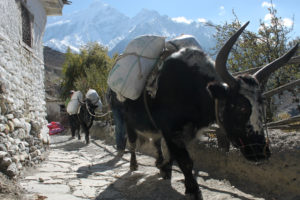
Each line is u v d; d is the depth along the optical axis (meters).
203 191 3.99
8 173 4.30
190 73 3.54
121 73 4.25
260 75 3.22
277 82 6.18
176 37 4.27
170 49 4.05
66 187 4.41
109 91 6.46
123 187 4.41
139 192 4.14
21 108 5.84
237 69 7.15
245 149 3.01
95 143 10.15
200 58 3.66
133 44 4.32
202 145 5.30
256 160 2.96
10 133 4.93
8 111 4.98
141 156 6.75
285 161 3.68
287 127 4.25
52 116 24.67
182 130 3.52
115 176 5.05
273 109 6.22
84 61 22.12
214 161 4.92
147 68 4.11
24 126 5.64
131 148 5.34
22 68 6.21
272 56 6.82
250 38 7.16
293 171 3.55
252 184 4.03
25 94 6.27
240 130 3.01
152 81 3.87
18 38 6.02
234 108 3.02
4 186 3.86
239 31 2.95
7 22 5.36
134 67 4.15
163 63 3.85
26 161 5.36
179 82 3.53
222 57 3.04
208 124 3.56
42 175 5.08
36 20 7.64
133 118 4.37
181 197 3.84
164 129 3.66
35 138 6.38
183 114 3.47
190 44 4.01
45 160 6.61
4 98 4.84
